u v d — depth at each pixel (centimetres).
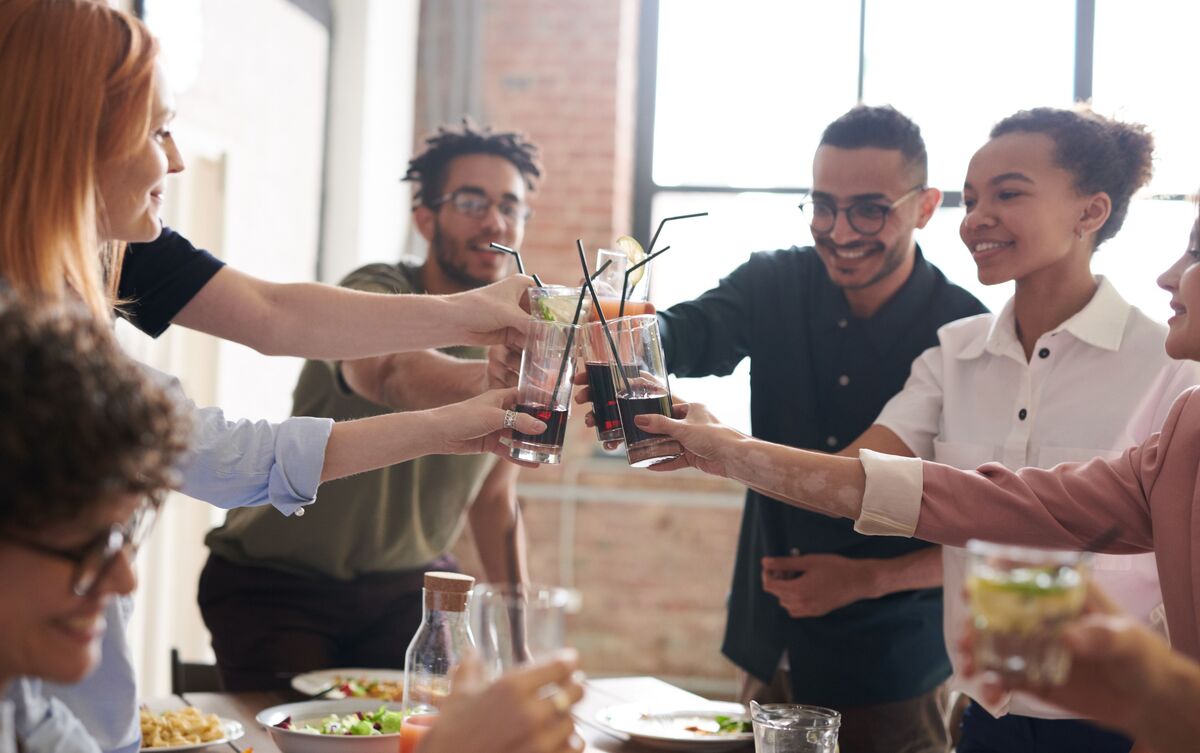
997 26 514
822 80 541
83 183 133
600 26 547
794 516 240
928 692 241
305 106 493
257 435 157
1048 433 203
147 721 181
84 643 86
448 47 562
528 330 168
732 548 529
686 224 546
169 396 91
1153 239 255
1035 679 86
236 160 437
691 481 532
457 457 262
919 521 158
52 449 79
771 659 245
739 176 553
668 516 533
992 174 203
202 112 412
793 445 248
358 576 259
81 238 133
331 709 196
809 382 247
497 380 200
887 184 232
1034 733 188
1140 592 188
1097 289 205
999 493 157
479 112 556
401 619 262
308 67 495
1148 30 496
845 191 233
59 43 132
